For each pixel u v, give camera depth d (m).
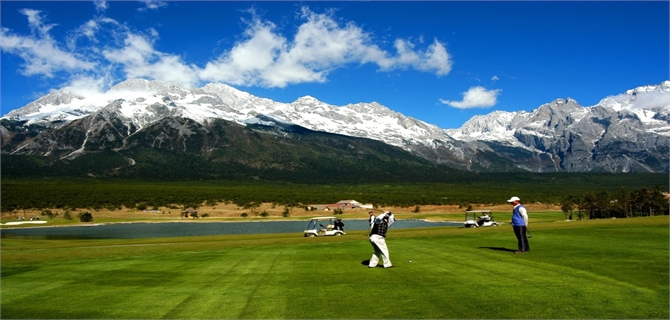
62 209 135.88
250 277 17.61
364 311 12.03
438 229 47.12
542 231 34.78
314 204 156.50
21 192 148.62
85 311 12.84
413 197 172.88
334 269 19.00
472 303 12.43
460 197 174.12
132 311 12.70
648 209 77.56
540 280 15.02
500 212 138.75
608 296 12.72
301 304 12.93
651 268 16.56
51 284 17.08
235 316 11.95
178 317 12.01
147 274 19.08
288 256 24.61
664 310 11.37
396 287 14.74
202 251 29.81
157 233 81.81
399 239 33.88
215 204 149.38
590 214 84.88
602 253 20.80
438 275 16.58
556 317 11.04
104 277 18.48
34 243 47.22
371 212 19.39
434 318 11.27
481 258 20.77
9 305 13.68
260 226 101.62
